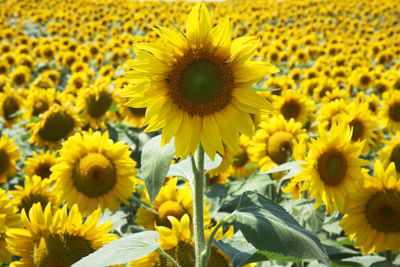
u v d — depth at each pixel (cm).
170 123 74
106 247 74
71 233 96
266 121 176
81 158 129
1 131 229
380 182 111
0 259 100
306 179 110
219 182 173
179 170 84
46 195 127
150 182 71
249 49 75
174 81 75
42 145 174
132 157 167
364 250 114
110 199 129
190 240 96
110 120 209
